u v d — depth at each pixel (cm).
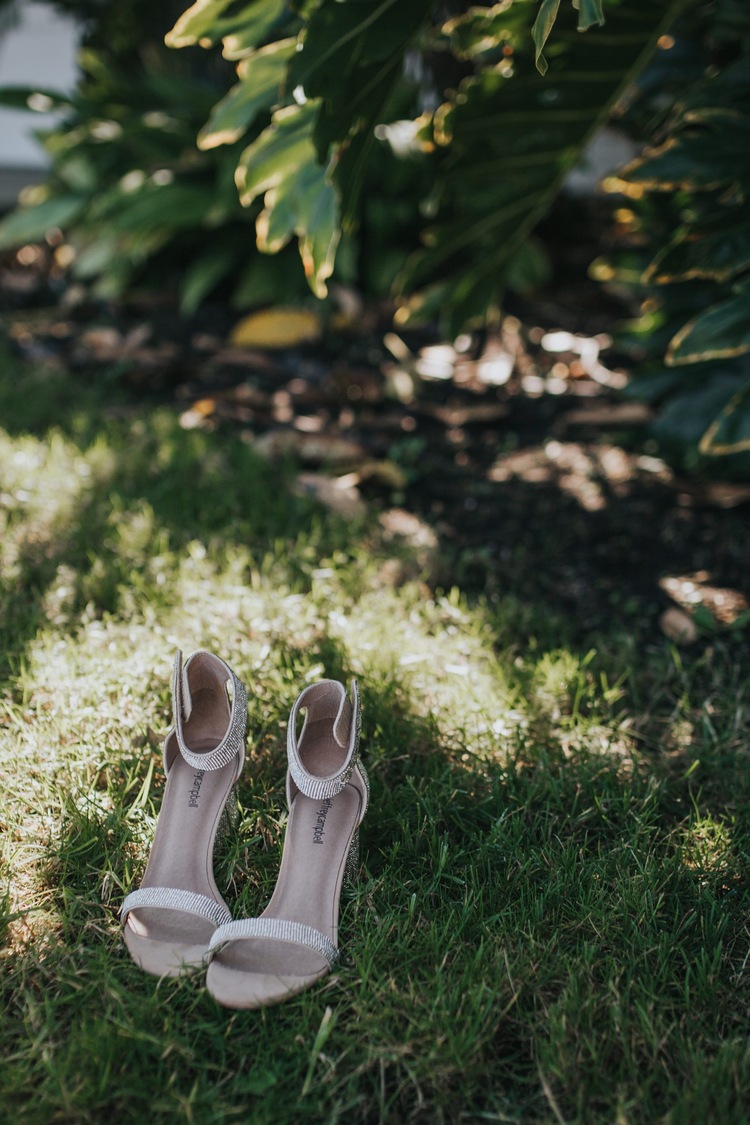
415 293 543
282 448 376
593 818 219
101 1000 172
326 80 243
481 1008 169
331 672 252
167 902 181
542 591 309
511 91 310
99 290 551
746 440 293
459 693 248
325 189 283
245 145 435
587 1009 170
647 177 289
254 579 290
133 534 311
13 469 347
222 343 505
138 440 382
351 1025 168
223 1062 163
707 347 285
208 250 561
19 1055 161
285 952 180
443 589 304
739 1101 155
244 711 200
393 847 204
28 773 217
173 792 204
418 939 184
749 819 217
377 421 416
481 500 363
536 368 474
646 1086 158
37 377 442
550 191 355
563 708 253
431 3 244
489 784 223
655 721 252
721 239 290
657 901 194
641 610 300
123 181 551
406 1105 161
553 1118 157
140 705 237
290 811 196
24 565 291
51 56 825
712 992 175
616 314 538
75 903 188
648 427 355
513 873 202
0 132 866
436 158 509
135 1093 156
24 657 249
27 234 573
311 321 498
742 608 299
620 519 349
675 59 344
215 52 664
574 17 279
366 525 330
